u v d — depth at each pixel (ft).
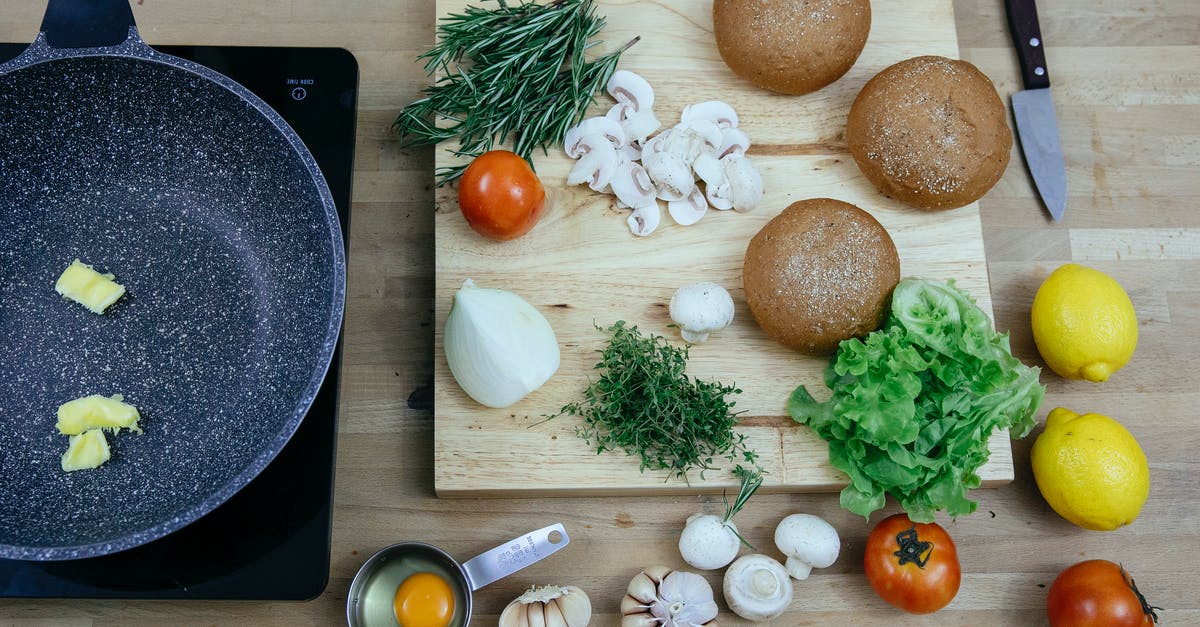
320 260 3.59
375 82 4.33
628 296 3.95
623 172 3.98
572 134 4.02
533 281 3.94
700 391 3.74
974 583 3.92
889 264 3.70
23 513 3.47
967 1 4.55
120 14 3.54
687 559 3.75
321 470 3.60
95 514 3.50
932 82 3.80
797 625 3.85
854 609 3.87
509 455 3.78
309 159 3.46
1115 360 3.84
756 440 3.84
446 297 3.91
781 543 3.78
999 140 3.81
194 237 3.88
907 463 3.57
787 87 4.00
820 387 3.88
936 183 3.80
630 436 3.71
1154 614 3.76
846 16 3.84
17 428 3.65
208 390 3.72
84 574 3.48
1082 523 3.78
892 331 3.65
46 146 3.78
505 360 3.63
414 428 3.98
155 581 3.48
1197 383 4.16
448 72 4.03
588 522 3.91
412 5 4.44
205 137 3.78
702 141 4.03
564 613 3.63
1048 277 4.18
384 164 4.23
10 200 3.82
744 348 3.92
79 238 3.85
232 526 3.55
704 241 4.01
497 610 3.83
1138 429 4.11
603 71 3.98
